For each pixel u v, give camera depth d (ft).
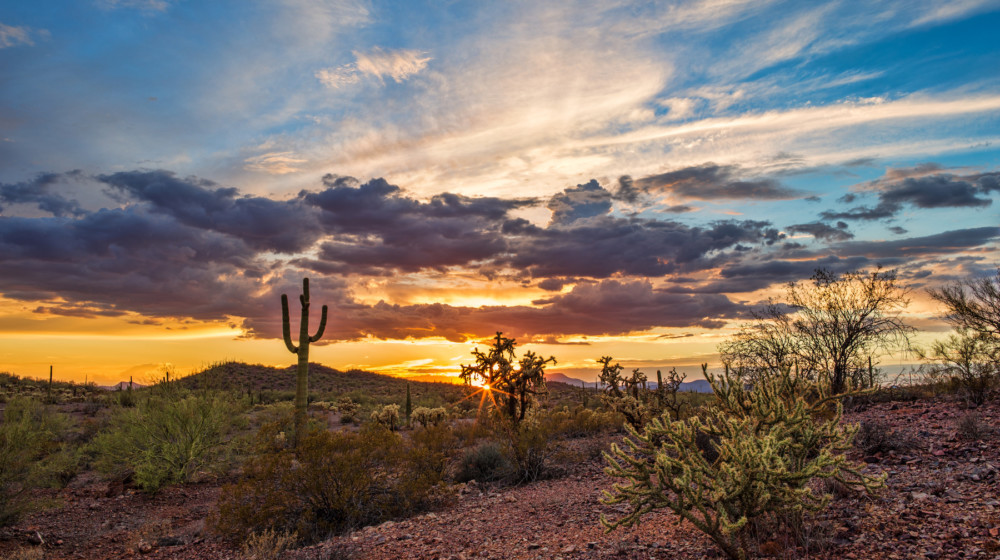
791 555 15.70
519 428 46.06
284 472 30.19
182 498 43.50
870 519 18.13
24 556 27.63
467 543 23.30
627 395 61.00
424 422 91.56
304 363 65.31
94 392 169.07
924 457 26.55
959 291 50.44
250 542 25.93
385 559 22.04
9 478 33.22
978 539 15.40
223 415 52.95
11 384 174.91
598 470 41.09
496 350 55.21
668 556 17.56
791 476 14.80
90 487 46.78
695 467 15.79
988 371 45.14
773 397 18.30
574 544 20.68
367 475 32.01
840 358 58.54
